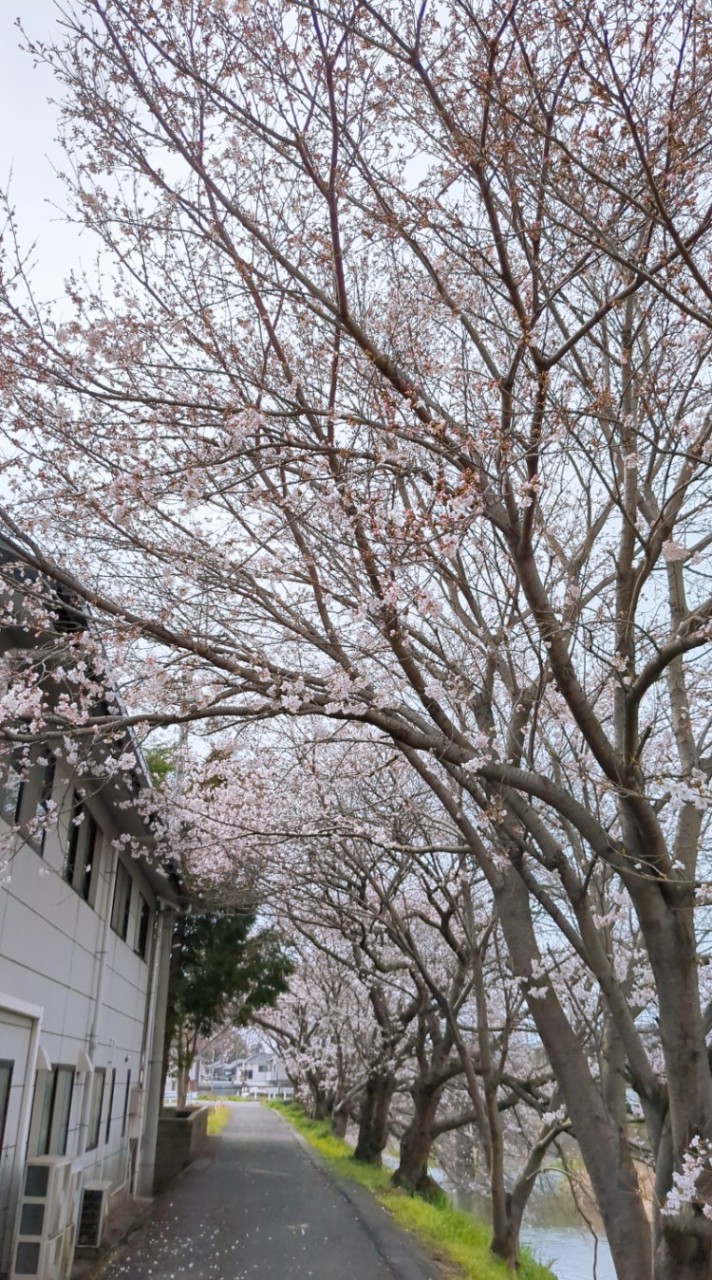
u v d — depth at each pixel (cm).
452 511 595
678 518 729
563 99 567
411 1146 1773
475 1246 1290
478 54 612
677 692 802
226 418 621
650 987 1123
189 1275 1009
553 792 684
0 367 641
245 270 646
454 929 1658
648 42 561
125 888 1491
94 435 667
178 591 702
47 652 695
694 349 743
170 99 645
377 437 734
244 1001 2219
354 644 686
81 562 727
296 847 1484
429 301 805
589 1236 2219
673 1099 650
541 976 810
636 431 593
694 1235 607
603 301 740
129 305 723
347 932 1667
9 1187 859
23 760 841
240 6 593
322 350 739
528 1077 1734
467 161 607
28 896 912
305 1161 2206
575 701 646
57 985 1043
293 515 691
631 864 675
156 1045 1789
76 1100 1147
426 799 1360
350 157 648
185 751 1366
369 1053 2281
